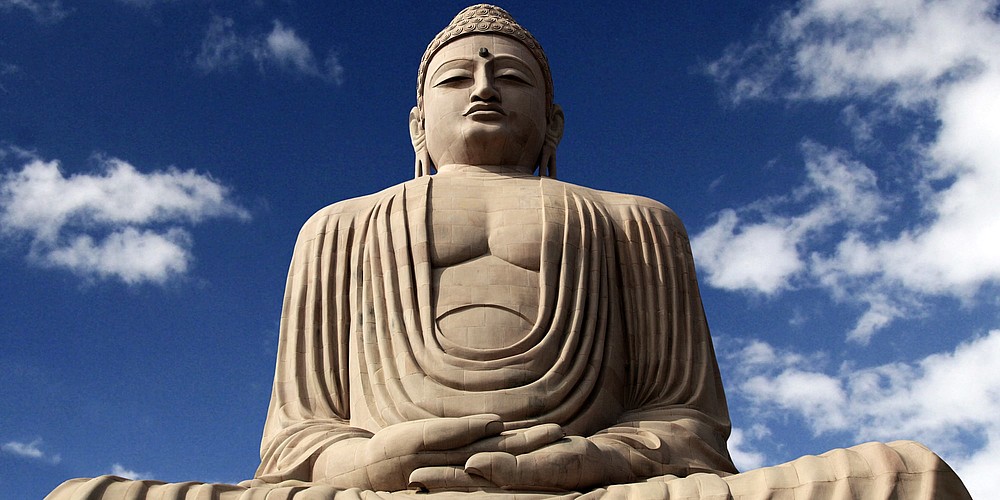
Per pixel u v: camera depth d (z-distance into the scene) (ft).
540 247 53.78
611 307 54.19
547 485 45.32
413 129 63.72
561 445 46.01
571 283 53.36
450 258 53.72
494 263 53.57
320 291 55.52
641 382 53.98
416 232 54.19
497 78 60.44
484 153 59.67
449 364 50.01
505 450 45.78
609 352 52.90
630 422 51.06
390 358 51.75
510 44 61.41
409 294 52.70
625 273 55.72
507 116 59.77
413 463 45.65
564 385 50.08
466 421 45.91
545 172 62.13
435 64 61.41
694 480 44.01
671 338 55.06
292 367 54.34
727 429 53.83
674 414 51.98
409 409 49.44
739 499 42.98
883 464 42.55
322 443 49.16
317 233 56.85
